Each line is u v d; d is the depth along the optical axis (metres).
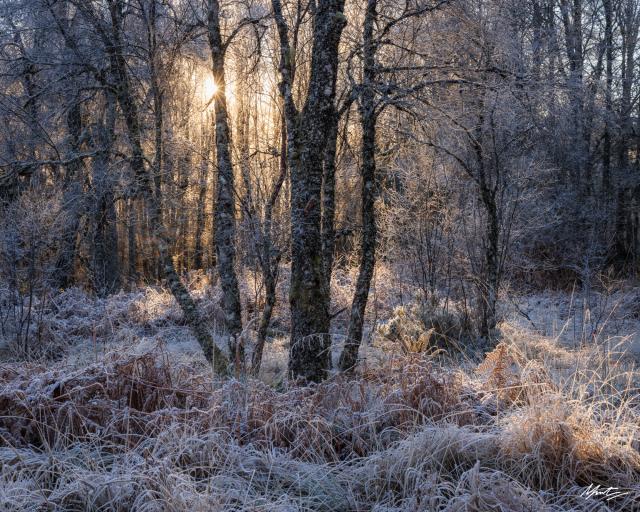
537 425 3.94
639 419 4.24
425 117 7.47
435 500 3.51
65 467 3.78
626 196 22.45
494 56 7.66
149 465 3.66
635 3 22.92
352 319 6.96
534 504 3.38
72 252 14.88
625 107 21.20
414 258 12.76
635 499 3.54
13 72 12.73
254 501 3.38
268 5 8.95
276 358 8.27
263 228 7.02
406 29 7.79
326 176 7.29
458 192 11.90
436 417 4.46
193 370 5.50
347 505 3.60
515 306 11.96
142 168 7.84
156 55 7.69
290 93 6.34
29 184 13.28
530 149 13.05
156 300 12.79
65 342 10.20
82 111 17.09
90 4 7.98
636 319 11.72
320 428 4.25
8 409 4.38
